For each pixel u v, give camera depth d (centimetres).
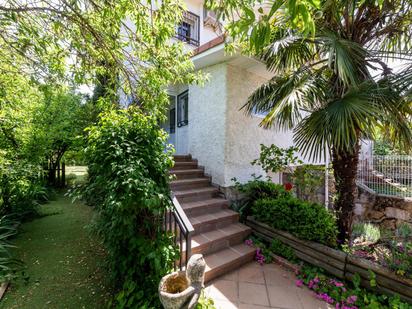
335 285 267
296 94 267
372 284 249
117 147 226
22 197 458
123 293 221
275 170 477
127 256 235
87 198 264
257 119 527
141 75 310
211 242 322
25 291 249
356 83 265
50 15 221
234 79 471
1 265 272
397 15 299
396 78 241
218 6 169
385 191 611
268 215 373
